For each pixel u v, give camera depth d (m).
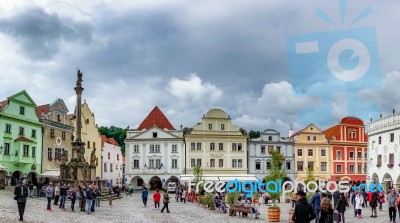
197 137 97.88
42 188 54.81
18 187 26.69
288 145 101.38
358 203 37.16
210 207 45.88
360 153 104.00
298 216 16.16
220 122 99.38
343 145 102.94
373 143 83.38
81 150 55.31
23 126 70.38
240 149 99.19
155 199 45.62
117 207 45.00
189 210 44.50
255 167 99.81
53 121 78.25
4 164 65.56
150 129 98.25
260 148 100.44
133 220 32.28
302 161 101.44
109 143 107.00
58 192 41.47
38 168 73.56
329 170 101.50
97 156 95.94
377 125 81.75
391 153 76.38
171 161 97.38
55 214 33.25
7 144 66.69
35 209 35.94
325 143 102.00
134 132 98.75
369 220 35.06
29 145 71.12
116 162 111.81
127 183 97.62
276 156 36.78
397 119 74.88
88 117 92.75
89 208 35.28
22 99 70.44
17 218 28.11
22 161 68.88
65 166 55.03
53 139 78.06
